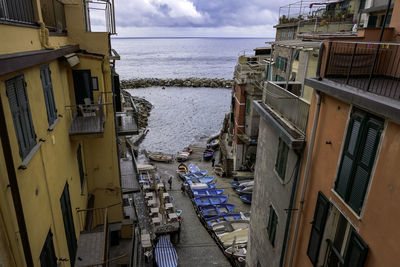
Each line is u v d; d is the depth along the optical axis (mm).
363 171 5406
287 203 8992
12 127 5270
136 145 43906
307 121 7914
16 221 5145
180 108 67000
